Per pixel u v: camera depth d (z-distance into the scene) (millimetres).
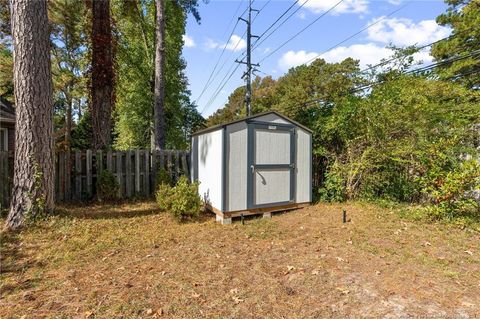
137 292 2535
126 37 14859
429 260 3250
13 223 4309
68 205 6250
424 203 5805
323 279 2816
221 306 2336
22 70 4418
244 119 5258
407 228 4473
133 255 3439
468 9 13469
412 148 5703
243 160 5266
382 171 6410
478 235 4105
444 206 4758
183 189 5309
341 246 3756
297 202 6035
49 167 4711
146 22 15164
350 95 7176
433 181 4988
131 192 7391
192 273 2941
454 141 5203
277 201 5695
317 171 7363
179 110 17516
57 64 12344
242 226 4809
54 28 11250
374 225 4656
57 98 15523
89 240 3922
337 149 7008
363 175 6477
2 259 3242
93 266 3100
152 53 15289
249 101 15156
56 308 2277
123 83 14883
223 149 5043
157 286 2650
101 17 7727
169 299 2432
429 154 5410
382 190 6484
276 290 2604
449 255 3400
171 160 8016
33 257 3305
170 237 4164
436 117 5668
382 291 2568
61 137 16375
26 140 4445
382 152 6125
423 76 6738
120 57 14250
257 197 5422
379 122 6129
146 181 7625
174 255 3451
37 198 4512
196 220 5211
